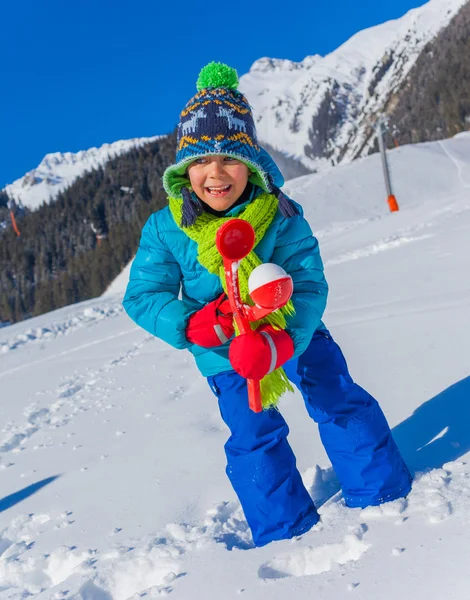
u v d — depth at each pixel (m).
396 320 4.02
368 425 1.78
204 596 1.40
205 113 1.80
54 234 135.50
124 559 1.80
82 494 2.49
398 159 38.97
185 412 3.30
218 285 1.87
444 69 137.00
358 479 1.75
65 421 3.86
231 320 1.70
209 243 1.76
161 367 4.84
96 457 2.93
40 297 102.62
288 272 1.87
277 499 1.73
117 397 4.16
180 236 1.89
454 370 2.71
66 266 128.38
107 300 12.86
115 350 6.48
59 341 8.41
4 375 6.58
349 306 5.03
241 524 1.90
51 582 1.93
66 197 144.75
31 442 3.56
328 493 1.96
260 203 1.81
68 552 1.98
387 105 177.88
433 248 7.17
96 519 2.21
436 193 34.59
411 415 2.33
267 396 1.68
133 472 2.59
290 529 1.70
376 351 3.37
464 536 1.31
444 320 3.67
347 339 3.82
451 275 5.26
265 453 1.77
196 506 2.12
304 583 1.32
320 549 1.49
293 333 1.68
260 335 1.57
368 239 10.98
